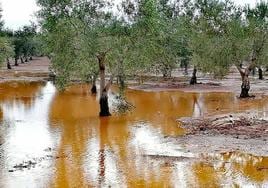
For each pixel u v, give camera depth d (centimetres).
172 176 2094
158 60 4453
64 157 2480
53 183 2031
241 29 4834
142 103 4697
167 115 3844
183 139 2844
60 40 3572
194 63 5881
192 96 5259
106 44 3572
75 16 3531
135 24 3531
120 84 3769
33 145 2794
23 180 2080
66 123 3544
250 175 2088
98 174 2153
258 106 4212
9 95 5638
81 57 3588
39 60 14788
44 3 3594
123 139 2902
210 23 5175
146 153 2523
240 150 2534
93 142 2834
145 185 1975
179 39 6506
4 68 11412
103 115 3822
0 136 3091
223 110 4034
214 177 2066
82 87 6488
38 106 4588
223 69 4938
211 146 2639
